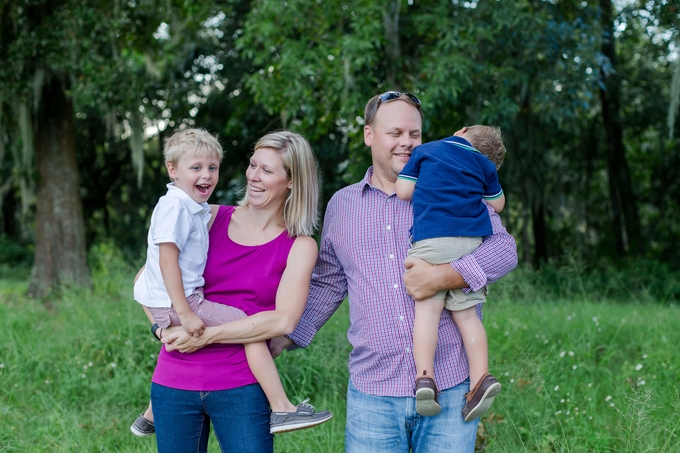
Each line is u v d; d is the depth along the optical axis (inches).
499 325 241.4
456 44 355.6
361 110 367.6
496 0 363.6
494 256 101.3
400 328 101.9
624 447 160.7
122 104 427.8
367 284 104.1
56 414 182.2
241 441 99.6
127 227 837.2
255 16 392.2
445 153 106.0
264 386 100.2
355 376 106.0
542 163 582.6
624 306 328.2
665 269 517.3
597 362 226.7
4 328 267.4
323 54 373.4
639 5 382.9
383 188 110.2
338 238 109.0
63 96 444.5
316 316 114.7
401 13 443.8
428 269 98.7
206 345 99.9
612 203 665.6
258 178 102.4
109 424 186.9
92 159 795.4
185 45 589.6
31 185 448.1
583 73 399.2
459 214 101.7
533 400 180.9
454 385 101.7
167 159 106.0
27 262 785.6
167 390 101.0
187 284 100.8
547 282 374.6
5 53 396.5
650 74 663.8
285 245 104.5
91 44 410.0
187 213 101.3
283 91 395.5
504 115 385.1
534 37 374.3
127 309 266.7
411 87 402.0
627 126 701.3
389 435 103.0
